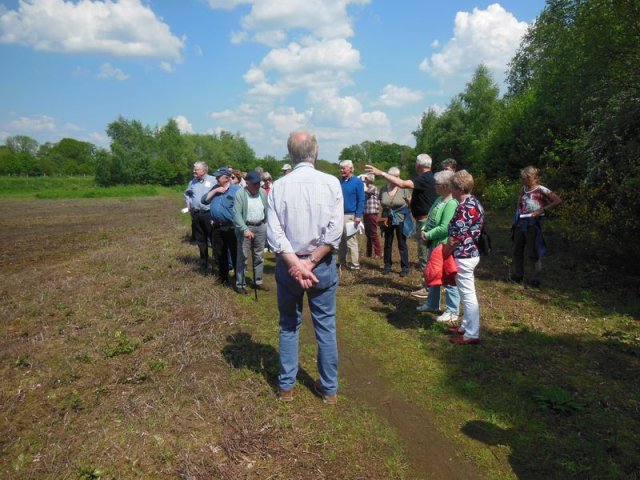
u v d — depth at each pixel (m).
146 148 67.94
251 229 6.90
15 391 3.92
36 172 75.44
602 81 10.02
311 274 3.30
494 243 11.02
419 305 6.33
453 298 5.54
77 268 8.57
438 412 3.71
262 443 3.18
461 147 38.91
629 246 7.94
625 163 9.23
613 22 9.06
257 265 7.13
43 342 4.90
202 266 8.13
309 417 3.54
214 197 7.11
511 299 6.59
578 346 4.96
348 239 8.21
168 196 46.25
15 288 7.17
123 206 30.17
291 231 3.37
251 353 4.66
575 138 15.88
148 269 8.29
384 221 7.82
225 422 3.41
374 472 2.97
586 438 3.32
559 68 11.83
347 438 3.30
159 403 3.63
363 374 4.39
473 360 4.61
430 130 45.50
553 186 13.02
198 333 5.15
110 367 4.32
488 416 3.63
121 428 3.33
